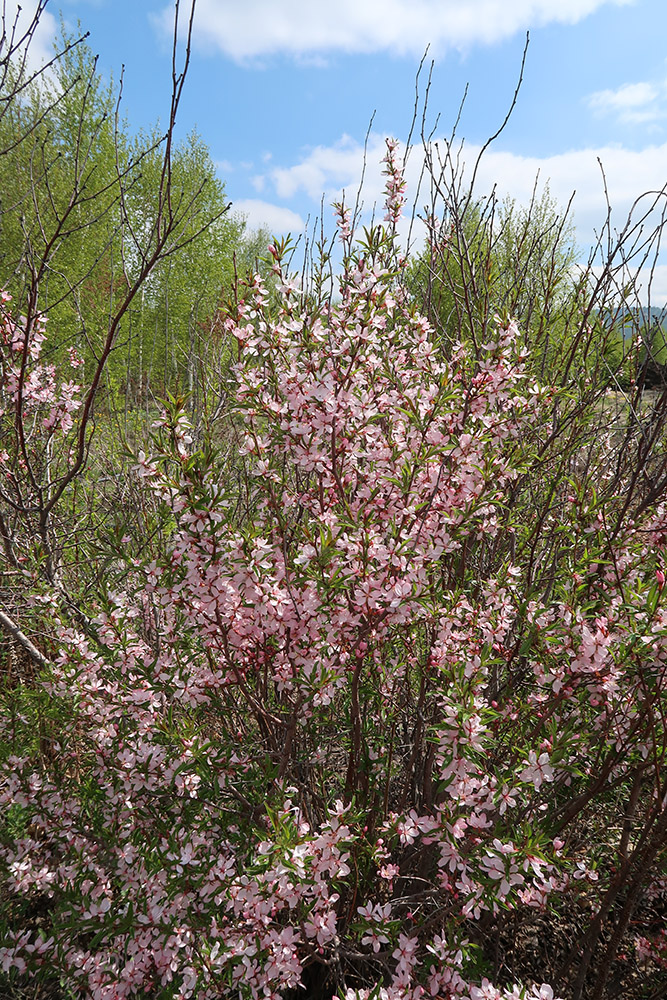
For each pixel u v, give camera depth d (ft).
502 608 6.68
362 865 7.20
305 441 6.14
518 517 8.79
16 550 9.96
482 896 5.48
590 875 7.27
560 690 6.07
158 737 6.79
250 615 6.03
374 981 7.38
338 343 6.11
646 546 6.77
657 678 6.02
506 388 6.56
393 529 5.93
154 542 8.05
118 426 11.07
